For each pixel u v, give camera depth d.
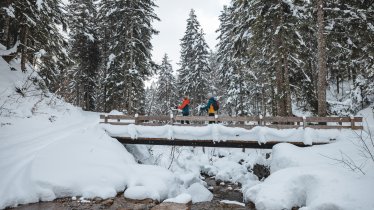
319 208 7.30
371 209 6.53
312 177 8.73
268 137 13.08
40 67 20.88
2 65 17.66
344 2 15.07
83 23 29.55
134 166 11.48
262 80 28.12
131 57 23.67
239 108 28.44
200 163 18.52
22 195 8.62
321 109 13.84
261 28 17.25
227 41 27.83
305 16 15.85
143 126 13.89
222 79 31.16
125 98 24.05
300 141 12.82
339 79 37.41
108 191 9.53
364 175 8.07
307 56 18.55
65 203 8.91
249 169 17.47
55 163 10.09
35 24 17.50
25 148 10.97
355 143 11.02
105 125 14.15
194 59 35.12
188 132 13.47
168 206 8.84
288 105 16.62
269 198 8.64
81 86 30.44
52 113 16.78
